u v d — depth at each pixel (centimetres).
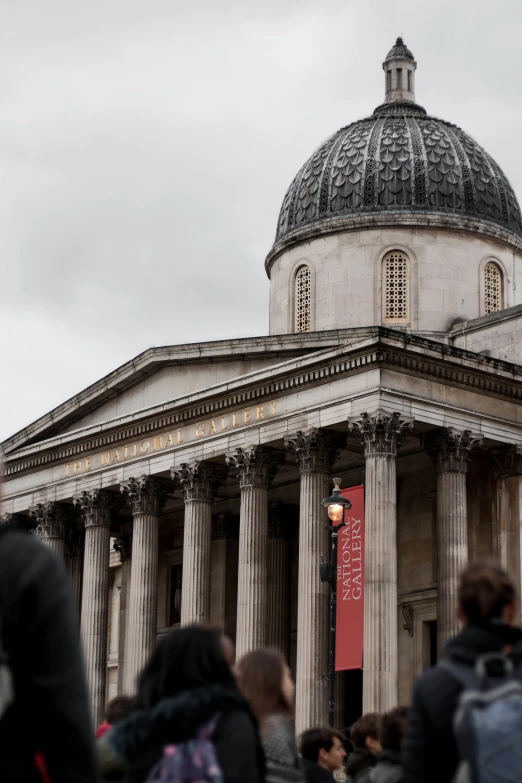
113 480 5972
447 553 4856
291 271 6406
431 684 877
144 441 5838
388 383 4781
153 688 926
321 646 4828
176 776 876
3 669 647
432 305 6072
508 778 822
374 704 4528
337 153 6431
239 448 5281
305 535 4944
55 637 648
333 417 4912
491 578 895
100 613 6047
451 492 4906
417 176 6228
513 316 5584
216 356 5525
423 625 5506
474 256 6197
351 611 4666
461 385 4988
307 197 6438
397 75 6844
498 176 6469
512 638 890
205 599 5447
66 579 675
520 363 5506
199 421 5550
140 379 5928
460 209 6231
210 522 5562
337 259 6209
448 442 4916
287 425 5103
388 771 1375
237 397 5344
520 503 5109
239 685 1084
